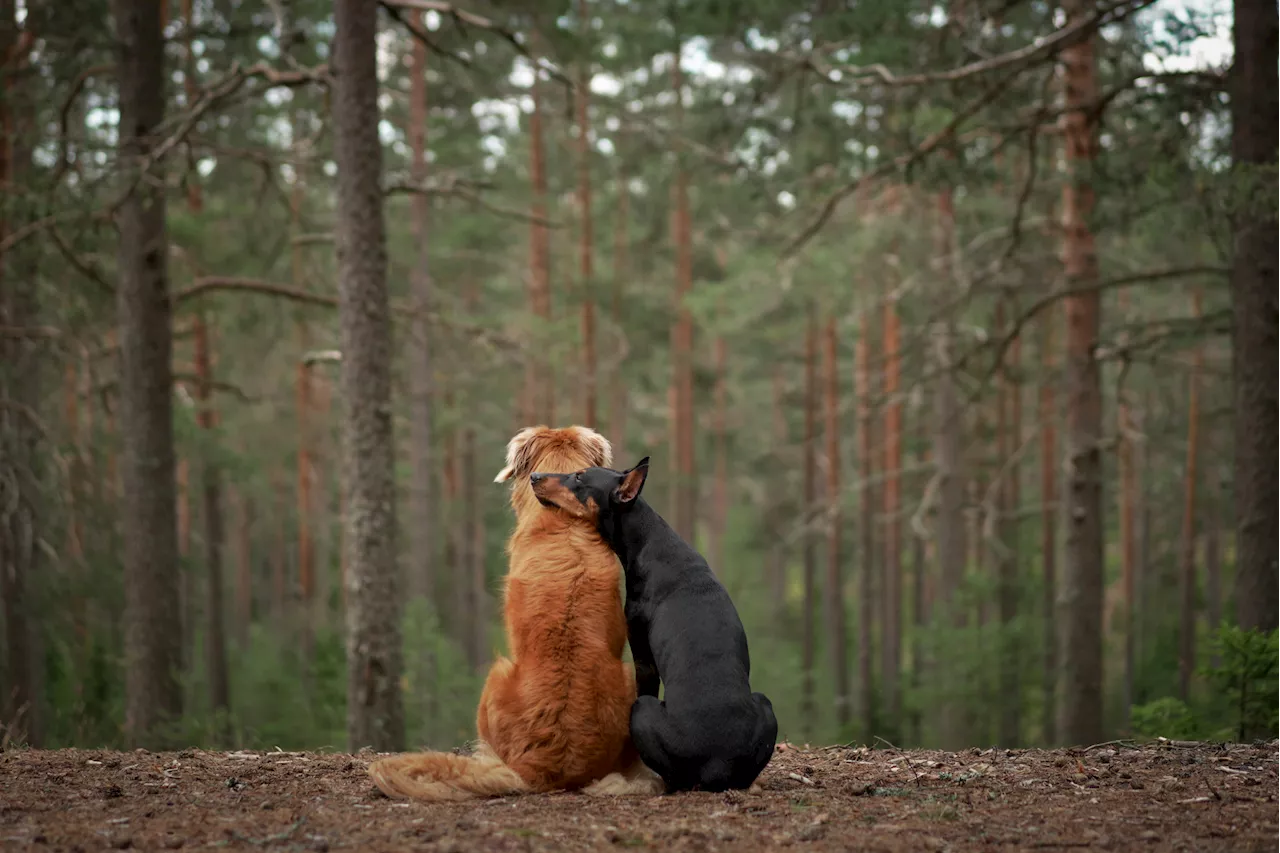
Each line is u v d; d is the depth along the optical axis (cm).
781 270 2238
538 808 504
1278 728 816
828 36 1506
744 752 532
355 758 687
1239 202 1030
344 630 2442
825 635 3856
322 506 3272
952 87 1370
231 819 494
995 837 469
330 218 2517
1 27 1438
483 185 1274
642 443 3850
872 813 512
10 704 1461
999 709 2220
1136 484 3045
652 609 555
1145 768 627
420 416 2392
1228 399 2641
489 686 551
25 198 1270
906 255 2298
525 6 1906
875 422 3130
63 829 474
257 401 1527
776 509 4009
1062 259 1603
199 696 2017
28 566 1588
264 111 1908
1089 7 1365
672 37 1911
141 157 1240
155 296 1384
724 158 1761
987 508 2161
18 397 1620
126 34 1350
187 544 2805
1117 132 1335
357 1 1114
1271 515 1101
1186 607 2847
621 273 2842
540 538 561
